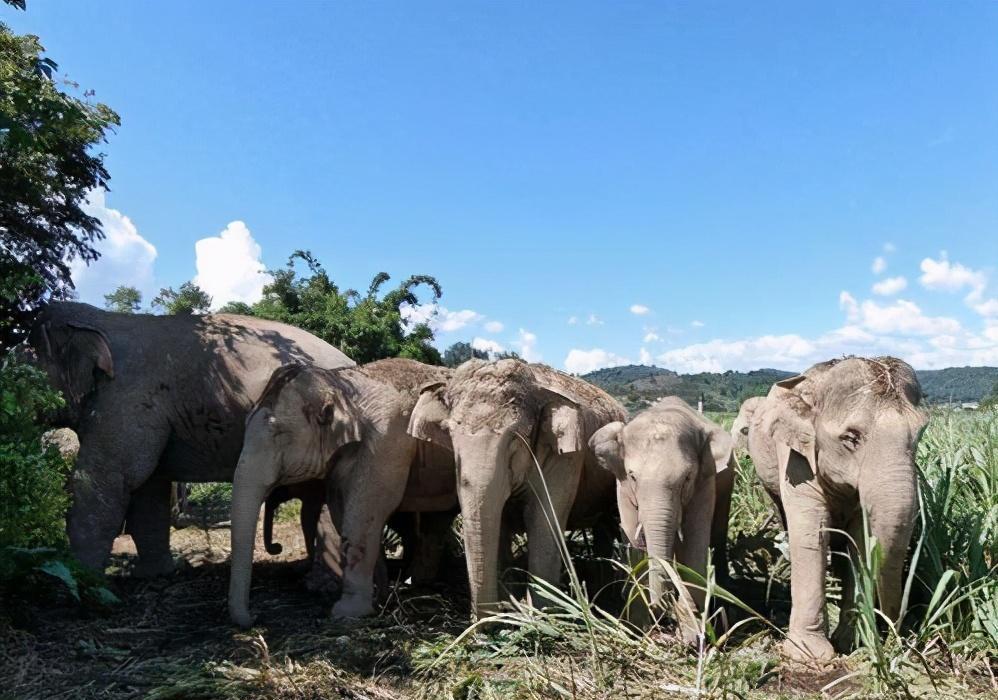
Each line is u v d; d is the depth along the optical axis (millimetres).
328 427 5715
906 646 4246
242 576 5223
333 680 4141
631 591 4441
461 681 3982
